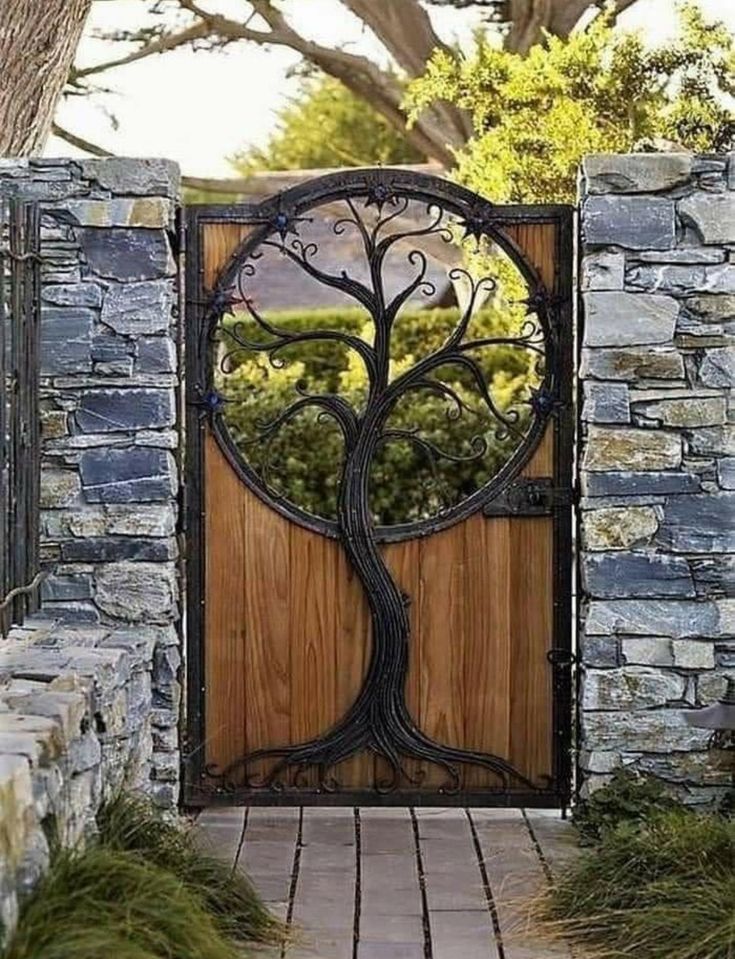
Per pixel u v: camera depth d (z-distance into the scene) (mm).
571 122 6270
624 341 5047
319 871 4625
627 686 5090
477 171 6617
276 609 5332
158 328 5094
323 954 3912
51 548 5141
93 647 4629
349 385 10375
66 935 3107
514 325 6719
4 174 5094
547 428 5270
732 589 5082
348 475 5309
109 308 5094
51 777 3416
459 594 5316
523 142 6406
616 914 4020
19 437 4738
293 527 5328
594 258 5051
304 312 11383
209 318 5266
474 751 5324
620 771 5043
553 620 5297
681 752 5090
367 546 5289
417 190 5227
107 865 3531
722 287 5027
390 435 5348
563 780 5316
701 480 5070
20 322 4750
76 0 6703
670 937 3834
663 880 4074
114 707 4352
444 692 5328
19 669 4133
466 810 5410
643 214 5027
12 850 3061
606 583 5086
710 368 5039
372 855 4801
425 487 10078
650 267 5047
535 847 4891
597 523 5086
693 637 5082
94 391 5117
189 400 5285
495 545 5301
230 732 5348
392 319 5320
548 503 5270
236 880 4160
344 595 5332
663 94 6309
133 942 3273
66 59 6785
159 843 4176
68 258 5098
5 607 4633
